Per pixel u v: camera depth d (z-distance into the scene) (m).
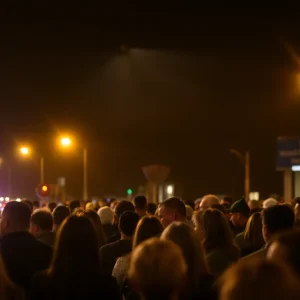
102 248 9.00
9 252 7.19
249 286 2.98
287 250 4.43
